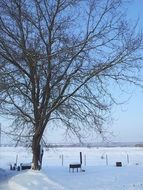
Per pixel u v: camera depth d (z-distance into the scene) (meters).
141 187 20.20
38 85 17.22
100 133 18.16
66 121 18.20
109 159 62.69
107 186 20.64
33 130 18.08
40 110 17.20
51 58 16.48
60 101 17.34
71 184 20.67
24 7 16.75
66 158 66.50
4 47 16.25
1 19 16.47
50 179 15.84
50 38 16.70
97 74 16.97
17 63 16.59
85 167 38.97
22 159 57.03
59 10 17.22
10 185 15.78
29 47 16.44
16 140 18.45
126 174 28.19
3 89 16.53
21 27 16.59
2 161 50.12
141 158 65.38
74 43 16.94
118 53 17.09
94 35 17.06
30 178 15.75
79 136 18.64
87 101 17.59
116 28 17.22
